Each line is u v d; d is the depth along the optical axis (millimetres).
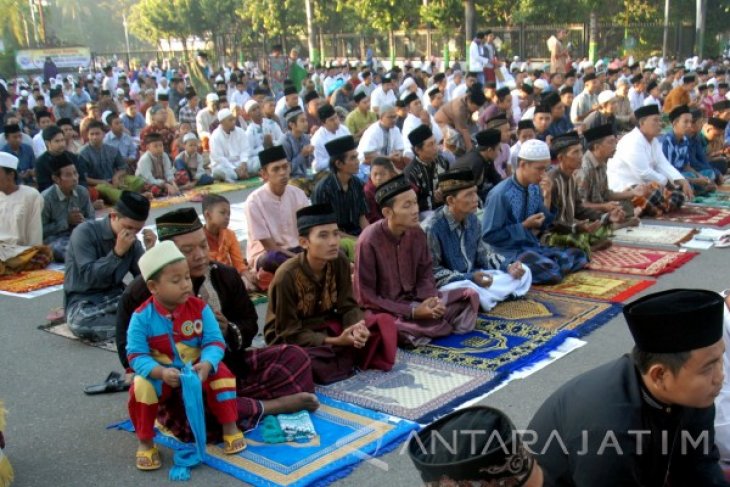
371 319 4711
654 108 8648
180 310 3736
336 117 10672
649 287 6223
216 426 3869
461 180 5641
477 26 30797
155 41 52969
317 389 4453
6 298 6656
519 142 9844
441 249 5766
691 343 2127
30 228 7543
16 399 4551
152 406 3648
